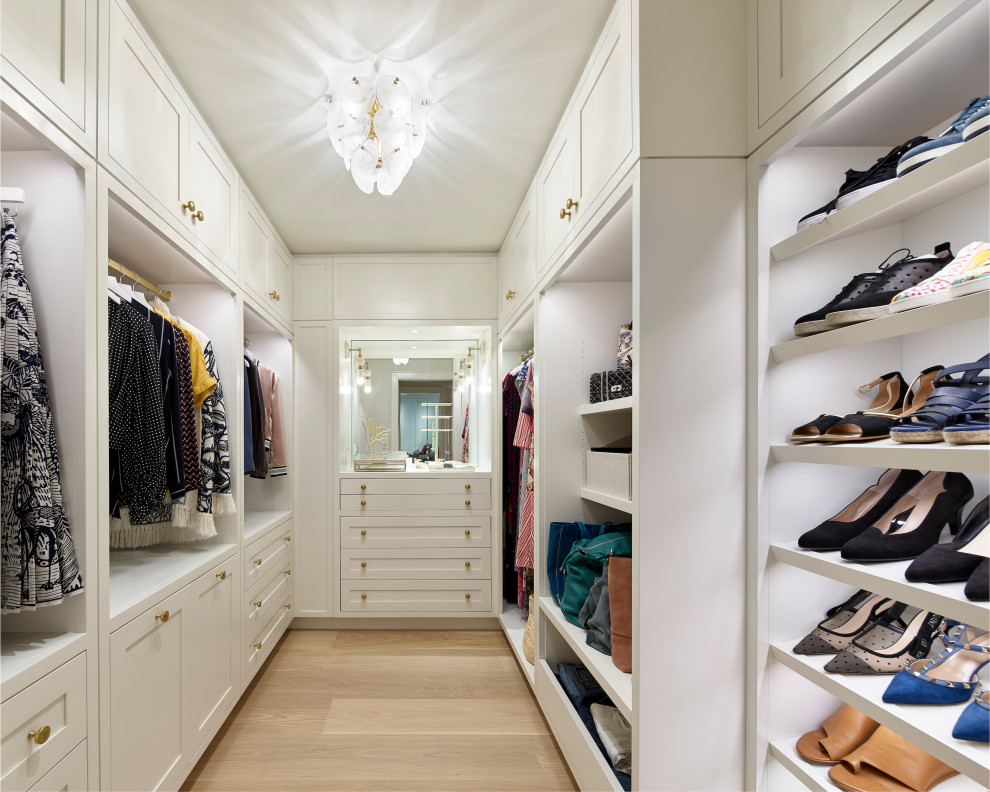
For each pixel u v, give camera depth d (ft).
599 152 5.08
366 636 10.79
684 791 4.10
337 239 10.52
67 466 3.95
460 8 4.80
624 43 4.48
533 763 6.63
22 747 3.36
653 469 4.12
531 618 8.75
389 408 13.15
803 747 3.91
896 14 2.90
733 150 4.23
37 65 3.50
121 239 5.46
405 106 5.69
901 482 3.87
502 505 11.28
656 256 4.16
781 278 4.16
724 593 4.16
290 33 5.09
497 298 11.32
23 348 3.69
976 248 3.00
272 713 7.74
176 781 5.54
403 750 6.86
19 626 3.97
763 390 4.12
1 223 3.84
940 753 2.81
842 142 4.10
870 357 4.25
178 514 6.22
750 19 4.20
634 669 4.17
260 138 6.90
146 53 4.96
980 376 3.19
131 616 4.66
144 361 5.47
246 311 8.68
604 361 7.34
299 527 11.08
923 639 3.63
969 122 2.79
